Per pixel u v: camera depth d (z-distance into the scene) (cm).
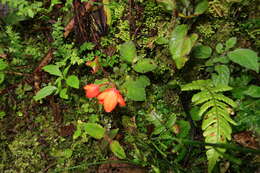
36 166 67
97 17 69
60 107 71
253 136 61
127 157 67
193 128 64
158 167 61
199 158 64
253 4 67
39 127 70
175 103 70
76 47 72
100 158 67
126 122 68
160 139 64
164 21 70
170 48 59
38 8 67
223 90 59
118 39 72
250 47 68
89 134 65
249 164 60
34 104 72
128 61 66
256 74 66
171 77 71
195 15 61
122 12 71
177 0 62
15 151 68
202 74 70
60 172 66
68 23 70
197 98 58
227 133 54
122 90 64
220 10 68
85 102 71
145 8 69
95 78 73
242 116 60
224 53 63
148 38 71
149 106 70
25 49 73
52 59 72
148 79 65
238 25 68
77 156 68
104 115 70
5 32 71
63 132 69
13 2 66
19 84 72
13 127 70
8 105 72
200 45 66
